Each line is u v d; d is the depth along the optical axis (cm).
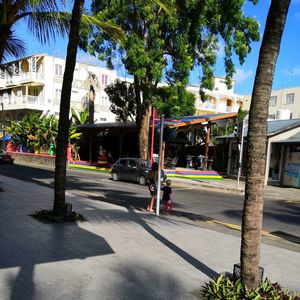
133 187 1761
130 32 1988
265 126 411
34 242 604
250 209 418
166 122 2236
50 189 1334
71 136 3145
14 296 394
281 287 477
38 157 3325
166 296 419
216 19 1980
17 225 719
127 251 587
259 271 448
